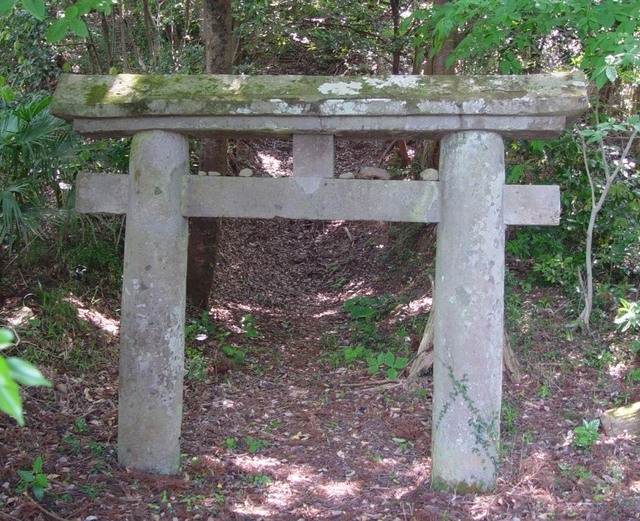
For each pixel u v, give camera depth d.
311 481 4.37
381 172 4.03
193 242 8.23
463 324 3.80
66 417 4.96
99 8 3.67
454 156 3.76
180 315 4.05
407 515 3.78
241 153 13.57
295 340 8.33
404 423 5.45
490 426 3.87
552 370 6.13
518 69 6.20
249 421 5.56
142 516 3.67
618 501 4.02
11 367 1.04
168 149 3.89
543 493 4.09
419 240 10.12
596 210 6.61
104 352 6.16
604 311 6.95
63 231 6.30
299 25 12.28
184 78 3.88
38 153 5.52
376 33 12.87
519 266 8.05
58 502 3.70
